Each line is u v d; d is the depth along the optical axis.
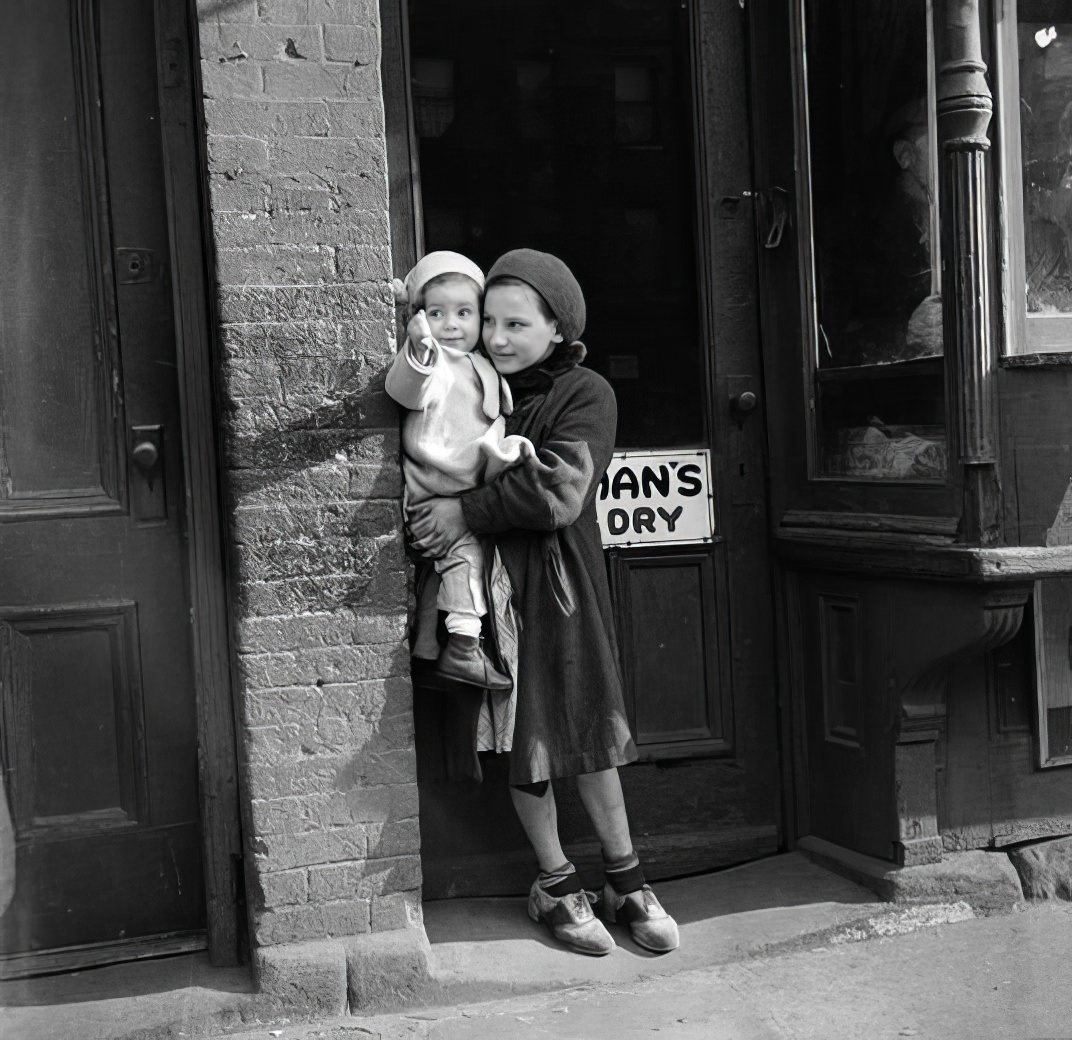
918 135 3.35
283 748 3.00
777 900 3.51
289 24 2.94
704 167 3.77
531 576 3.11
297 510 2.99
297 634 3.00
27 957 3.10
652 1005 3.04
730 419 3.82
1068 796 3.69
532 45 3.64
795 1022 2.94
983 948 3.30
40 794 3.13
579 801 3.66
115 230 3.12
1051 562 3.14
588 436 3.10
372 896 3.07
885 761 3.52
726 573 3.81
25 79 3.08
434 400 3.03
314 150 2.96
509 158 3.63
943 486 3.28
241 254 2.93
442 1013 3.02
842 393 3.64
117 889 3.19
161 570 3.18
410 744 3.09
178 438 3.18
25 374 3.11
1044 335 3.28
